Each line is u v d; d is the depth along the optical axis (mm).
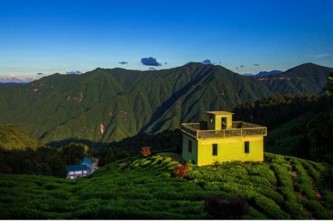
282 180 43875
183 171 46125
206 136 52188
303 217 33531
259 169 47781
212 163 52625
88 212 29594
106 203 34062
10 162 119562
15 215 29484
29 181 48375
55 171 124062
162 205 33094
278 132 132250
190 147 55781
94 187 42781
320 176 47281
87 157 187375
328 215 34719
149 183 42469
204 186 40250
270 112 196875
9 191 39375
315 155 78125
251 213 30891
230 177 43781
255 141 54906
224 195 36250
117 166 66188
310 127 101688
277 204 36500
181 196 36469
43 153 166375
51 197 37969
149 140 190375
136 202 33750
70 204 34125
